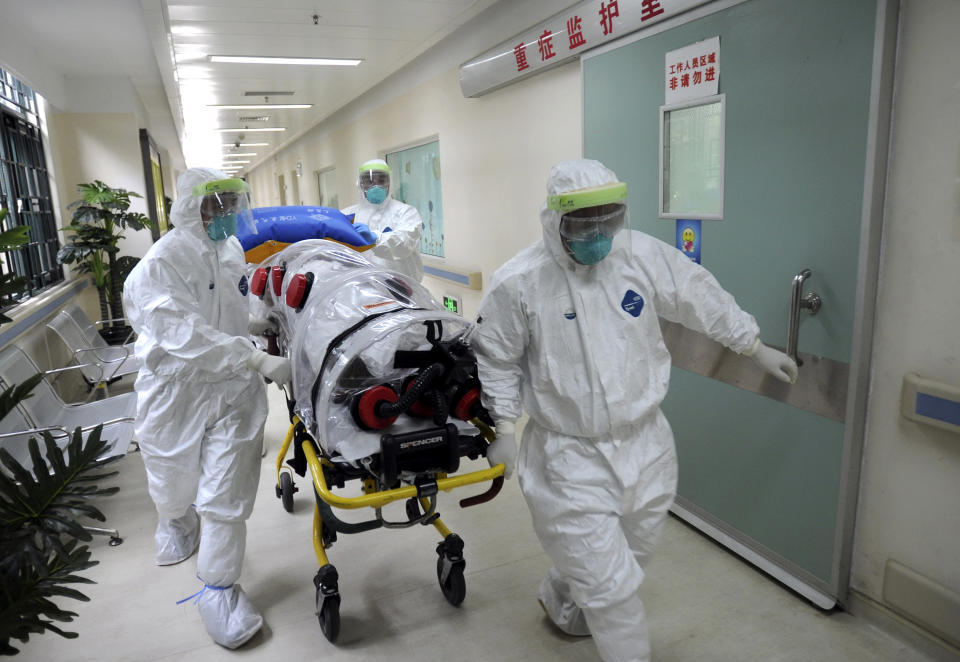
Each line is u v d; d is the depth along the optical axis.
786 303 2.00
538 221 3.75
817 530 2.00
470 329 1.65
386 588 2.21
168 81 5.48
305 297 1.90
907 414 1.69
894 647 1.82
